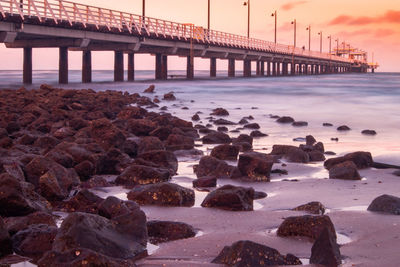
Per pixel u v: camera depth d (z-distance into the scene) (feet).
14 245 16.07
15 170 23.58
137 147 37.45
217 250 15.46
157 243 16.28
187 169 32.07
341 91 133.08
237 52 256.73
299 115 71.87
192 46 205.77
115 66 189.06
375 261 13.75
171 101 98.94
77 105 66.03
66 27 133.28
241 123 59.57
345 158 32.42
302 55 370.53
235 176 28.84
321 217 16.70
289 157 35.29
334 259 13.32
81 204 21.39
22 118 52.44
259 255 13.42
